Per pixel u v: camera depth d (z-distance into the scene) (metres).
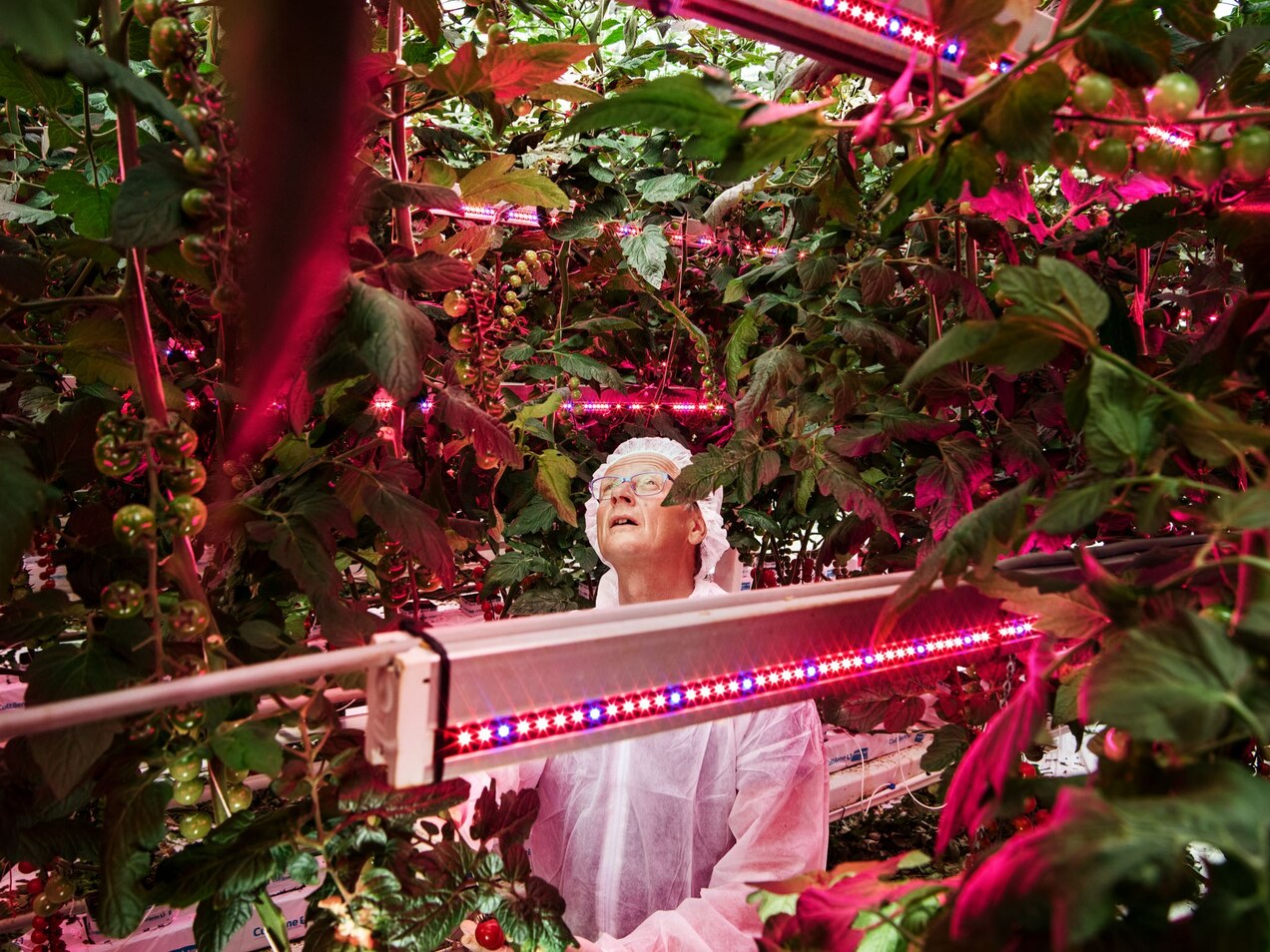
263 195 0.45
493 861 0.88
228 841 0.85
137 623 0.86
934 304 1.38
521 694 0.67
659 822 1.44
